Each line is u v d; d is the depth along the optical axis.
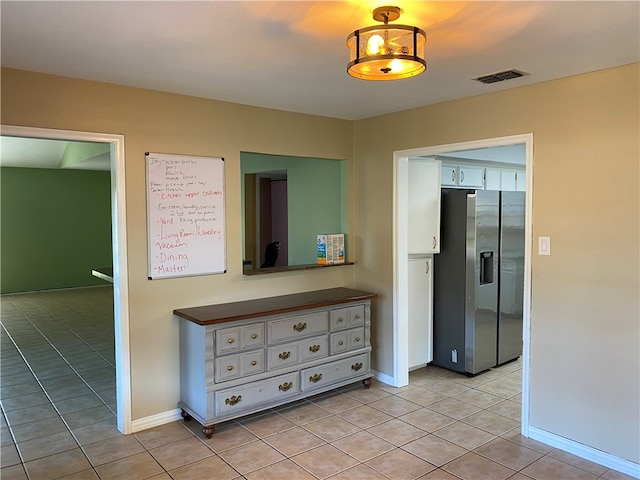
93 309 7.45
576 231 2.90
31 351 5.22
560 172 2.96
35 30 2.12
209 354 3.13
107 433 3.24
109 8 1.89
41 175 9.05
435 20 2.02
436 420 3.46
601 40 2.27
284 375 3.50
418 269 4.46
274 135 3.83
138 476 2.72
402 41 1.69
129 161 3.15
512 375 4.44
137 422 3.27
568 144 2.91
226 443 3.10
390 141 4.02
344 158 4.30
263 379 3.39
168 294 3.35
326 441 3.13
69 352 5.19
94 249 9.64
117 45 2.33
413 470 2.78
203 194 3.46
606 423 2.82
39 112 2.81
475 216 4.32
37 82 2.79
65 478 2.70
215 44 2.31
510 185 6.00
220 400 3.19
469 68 2.72
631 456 2.73
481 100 3.35
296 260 5.12
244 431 3.28
